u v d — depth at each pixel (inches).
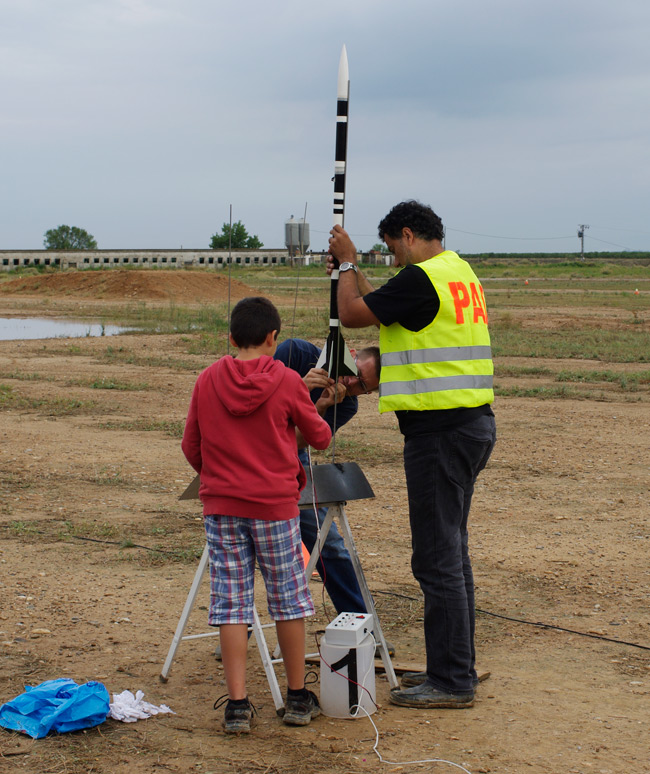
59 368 752.3
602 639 196.2
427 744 142.6
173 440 444.5
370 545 272.4
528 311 1524.4
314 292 2148.1
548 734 147.0
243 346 152.2
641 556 260.8
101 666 175.0
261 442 145.3
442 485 155.9
